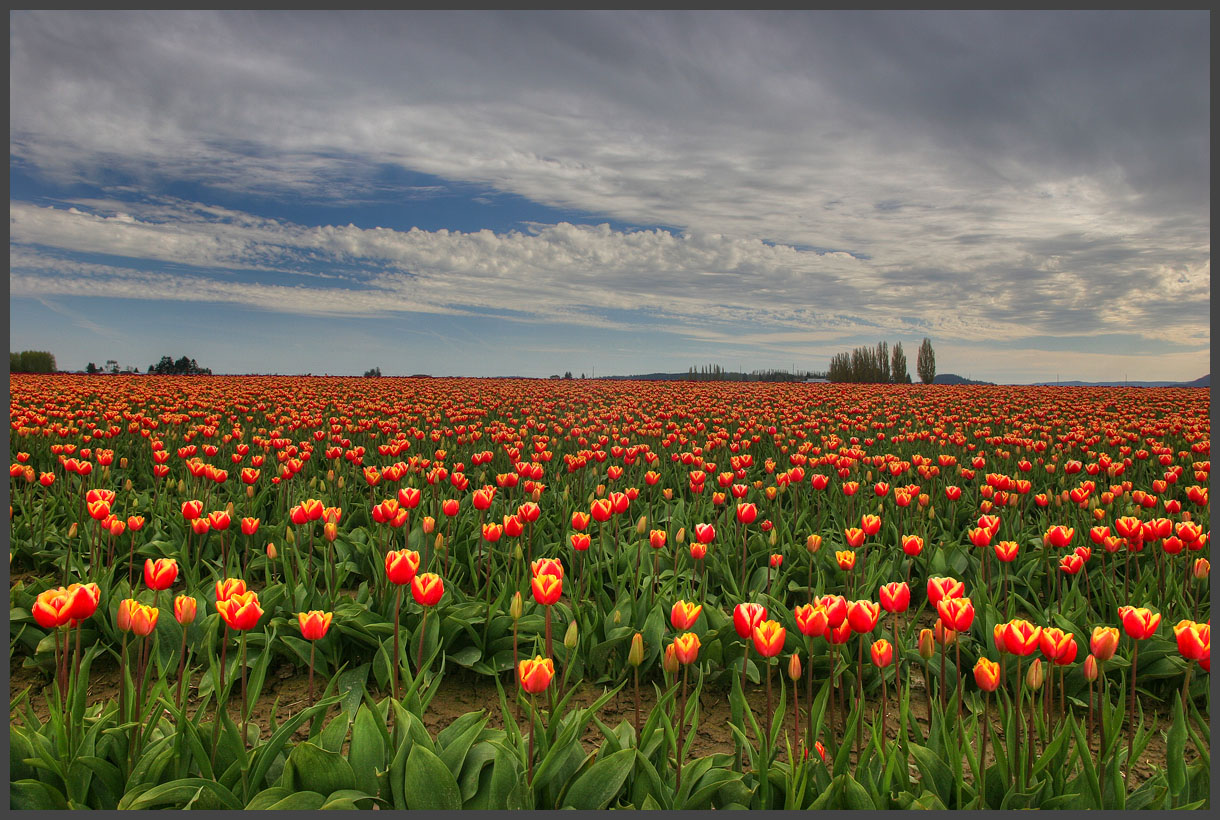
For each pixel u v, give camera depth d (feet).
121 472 35.94
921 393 101.50
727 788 10.58
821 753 11.57
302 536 23.93
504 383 118.83
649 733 11.37
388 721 14.14
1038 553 22.49
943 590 11.88
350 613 16.88
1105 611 19.17
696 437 50.08
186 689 12.11
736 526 25.02
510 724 11.22
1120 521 18.47
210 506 27.40
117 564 22.59
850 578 18.85
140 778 10.39
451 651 17.17
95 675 16.92
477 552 22.27
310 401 69.10
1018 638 10.76
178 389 84.89
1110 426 51.08
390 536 21.77
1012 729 11.76
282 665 17.39
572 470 30.12
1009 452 42.37
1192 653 11.05
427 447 44.52
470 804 10.11
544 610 17.54
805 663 16.37
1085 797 10.09
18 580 21.52
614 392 94.53
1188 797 10.59
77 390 76.79
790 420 58.70
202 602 16.69
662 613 16.29
